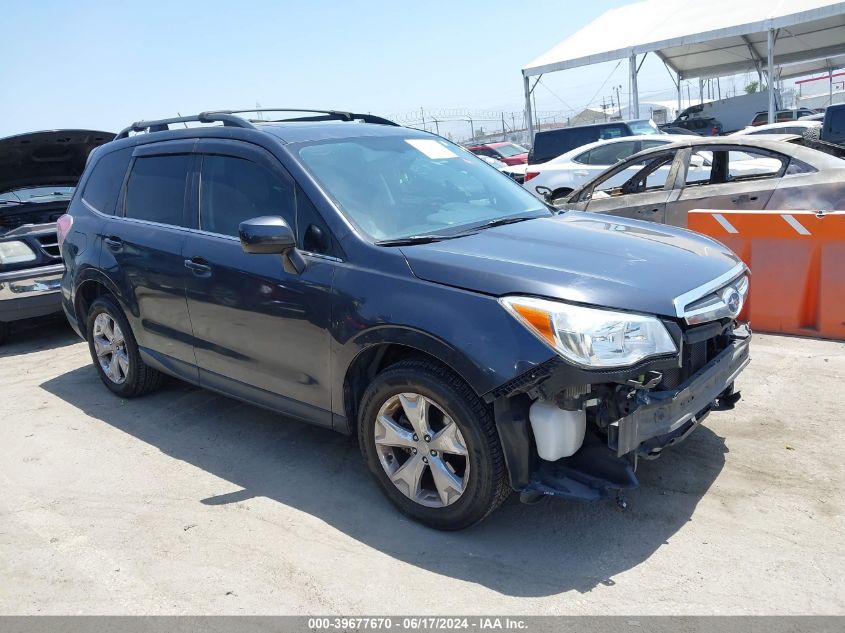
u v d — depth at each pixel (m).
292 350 3.68
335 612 2.79
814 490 3.46
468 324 2.96
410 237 3.49
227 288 3.94
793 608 2.67
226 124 4.32
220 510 3.63
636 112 19.72
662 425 2.95
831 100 34.38
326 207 3.58
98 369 5.45
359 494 3.71
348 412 3.57
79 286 5.25
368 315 3.25
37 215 7.99
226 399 5.19
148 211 4.69
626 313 2.89
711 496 3.47
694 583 2.84
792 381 4.82
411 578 2.98
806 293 5.73
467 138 32.44
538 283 2.95
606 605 2.74
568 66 20.67
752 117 27.34
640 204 7.62
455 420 3.07
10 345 7.39
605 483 2.93
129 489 3.91
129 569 3.15
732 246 6.00
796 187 6.75
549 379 2.82
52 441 4.62
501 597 2.83
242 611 2.83
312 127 4.20
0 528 3.56
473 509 3.12
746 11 18.03
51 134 7.27
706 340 3.35
